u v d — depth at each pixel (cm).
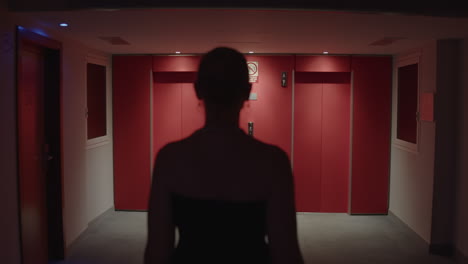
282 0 304
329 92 641
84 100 517
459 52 457
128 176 647
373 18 352
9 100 337
